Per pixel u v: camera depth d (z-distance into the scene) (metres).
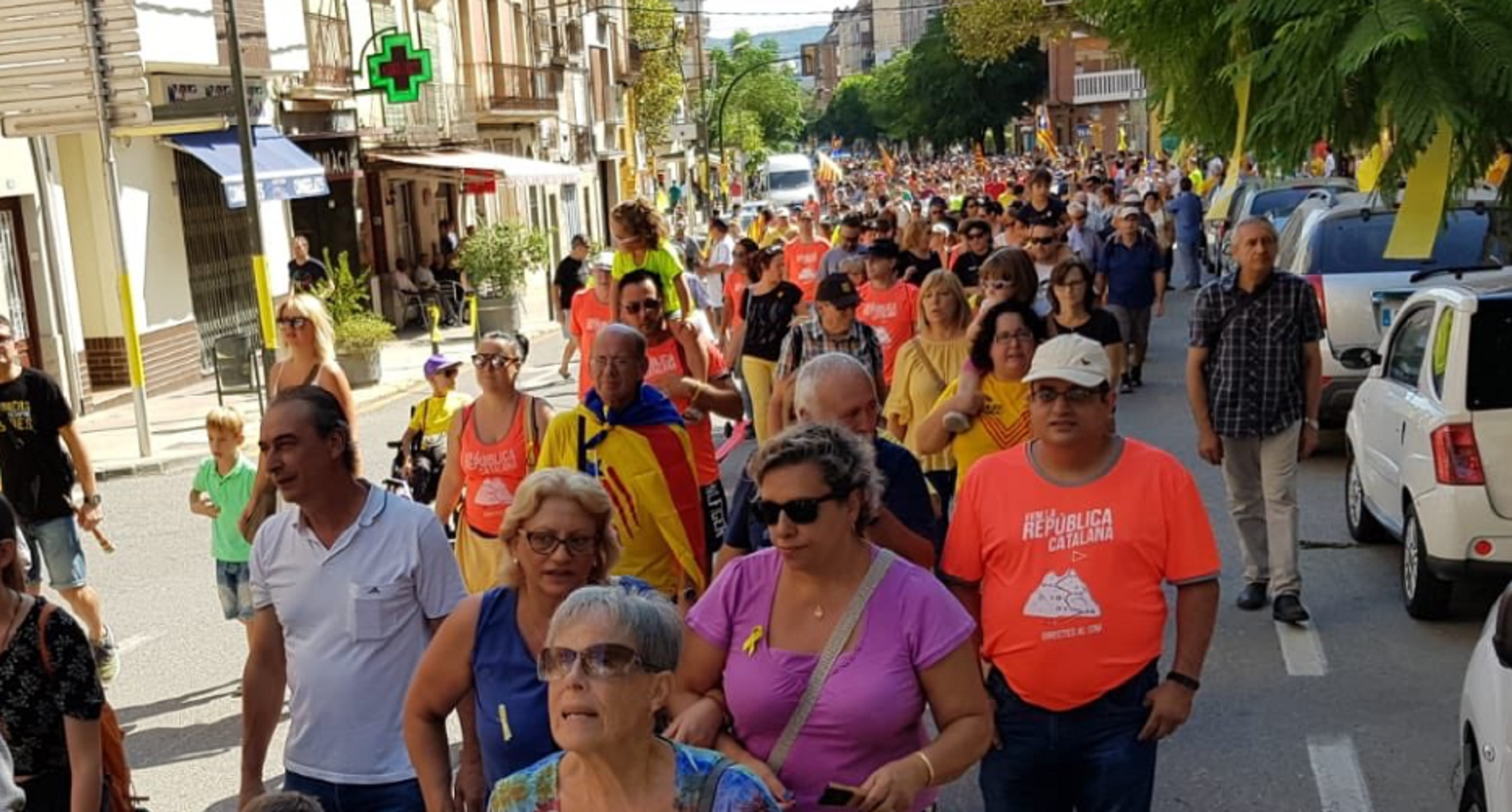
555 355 26.33
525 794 3.27
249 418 19.83
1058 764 4.72
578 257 21.62
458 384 23.78
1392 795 6.35
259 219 18.20
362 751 4.81
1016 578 4.68
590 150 56.09
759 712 3.94
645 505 6.35
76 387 21.14
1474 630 8.37
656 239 10.48
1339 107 6.03
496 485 7.25
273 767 7.46
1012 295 6.50
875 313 10.70
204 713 8.41
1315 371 8.46
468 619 4.32
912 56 100.25
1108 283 16.58
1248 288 8.41
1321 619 8.68
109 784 4.82
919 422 7.73
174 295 24.03
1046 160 64.94
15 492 8.74
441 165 32.22
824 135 184.12
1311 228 13.46
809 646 3.94
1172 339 20.69
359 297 23.89
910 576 3.98
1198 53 6.95
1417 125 5.61
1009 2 42.50
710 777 3.22
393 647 4.83
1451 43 5.61
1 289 19.94
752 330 12.79
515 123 45.41
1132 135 79.06
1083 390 4.56
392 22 33.78
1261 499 8.75
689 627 4.09
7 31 17.36
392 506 4.90
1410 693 7.47
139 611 10.79
